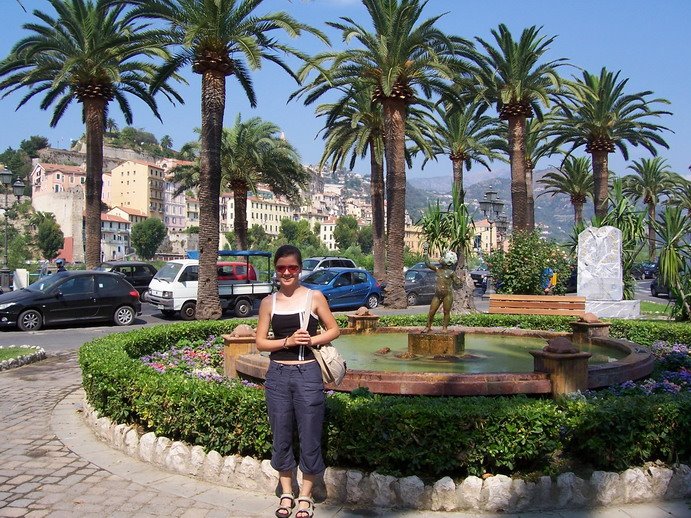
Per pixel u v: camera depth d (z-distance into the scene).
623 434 4.70
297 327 4.29
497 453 4.60
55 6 22.47
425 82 23.39
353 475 4.57
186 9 17.98
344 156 29.53
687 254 15.39
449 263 8.37
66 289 17.11
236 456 5.01
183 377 5.93
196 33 16.61
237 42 17.56
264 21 18.42
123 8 23.05
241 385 5.71
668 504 4.54
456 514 4.36
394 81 21.75
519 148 26.39
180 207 145.88
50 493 4.75
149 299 20.61
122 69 23.61
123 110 26.50
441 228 17.28
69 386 9.01
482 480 4.51
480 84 26.12
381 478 4.50
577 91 25.52
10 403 7.87
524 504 4.39
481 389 5.79
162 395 5.49
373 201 32.72
